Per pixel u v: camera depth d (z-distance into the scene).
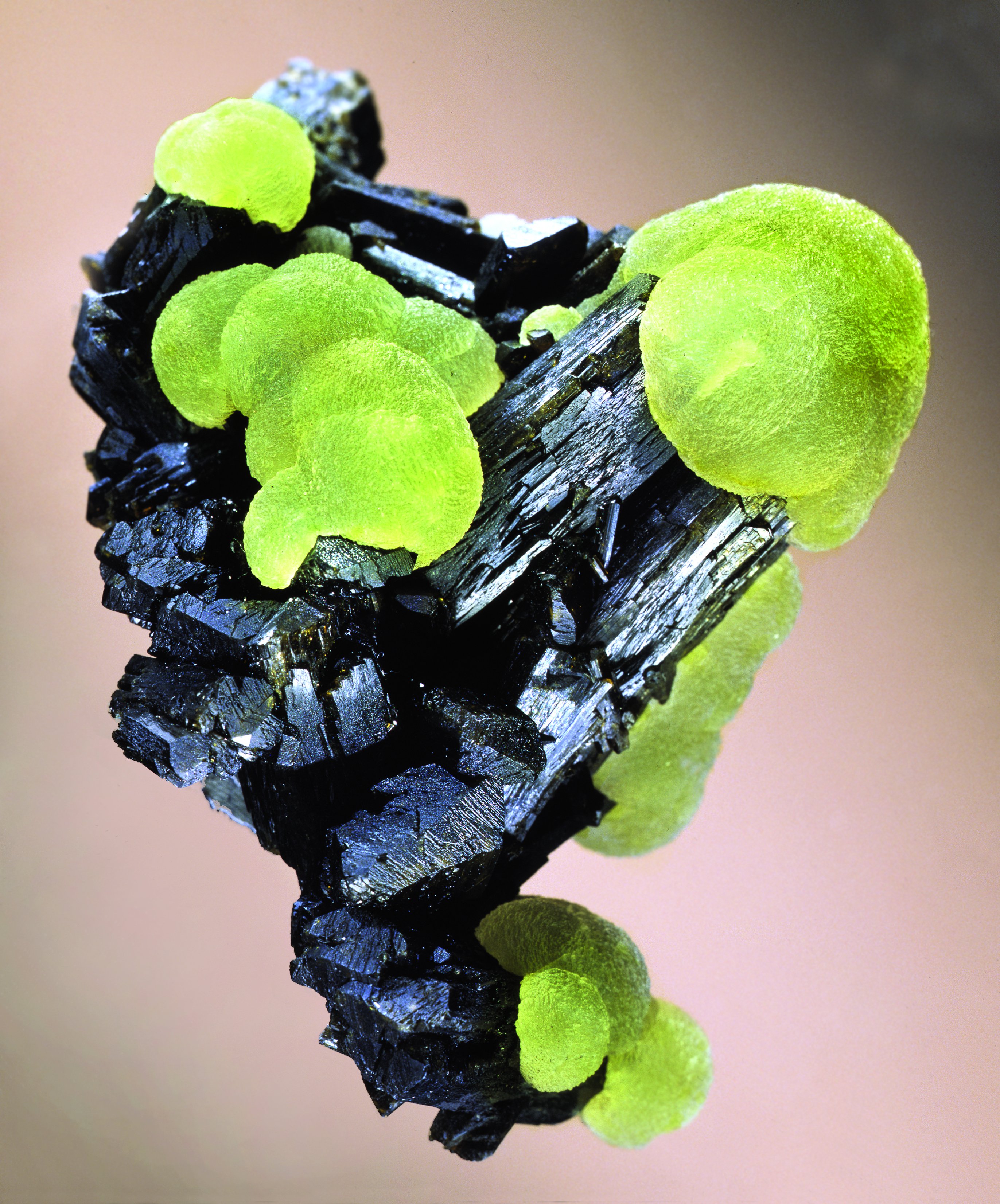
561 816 0.32
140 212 0.32
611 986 0.31
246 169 0.31
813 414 0.30
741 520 0.31
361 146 0.35
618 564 0.31
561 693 0.30
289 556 0.30
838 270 0.30
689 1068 0.31
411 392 0.30
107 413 0.32
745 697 0.32
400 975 0.30
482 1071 0.30
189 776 0.30
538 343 0.31
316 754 0.30
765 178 0.36
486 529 0.30
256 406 0.30
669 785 0.32
